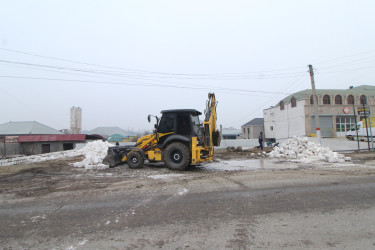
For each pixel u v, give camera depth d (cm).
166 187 716
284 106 4403
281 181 749
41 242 386
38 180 912
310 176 817
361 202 533
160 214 491
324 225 421
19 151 3278
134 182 808
